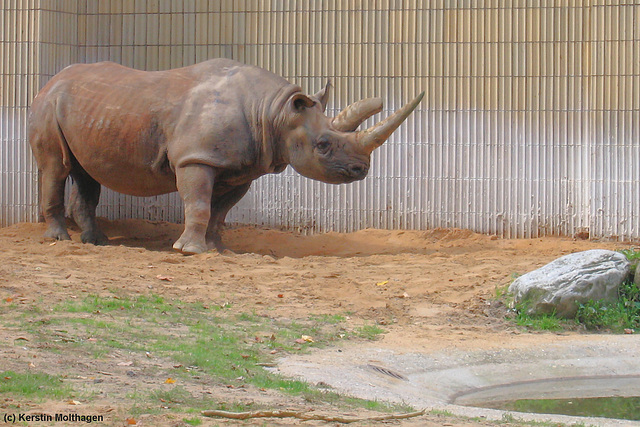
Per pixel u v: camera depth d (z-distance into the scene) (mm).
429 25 19750
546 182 19562
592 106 19484
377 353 10656
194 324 11250
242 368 9320
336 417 7438
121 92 16797
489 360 10867
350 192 19766
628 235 19359
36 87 19500
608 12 19438
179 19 20047
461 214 19672
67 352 9250
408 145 19750
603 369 10836
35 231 18656
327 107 19875
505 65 19656
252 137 16469
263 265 15273
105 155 16766
